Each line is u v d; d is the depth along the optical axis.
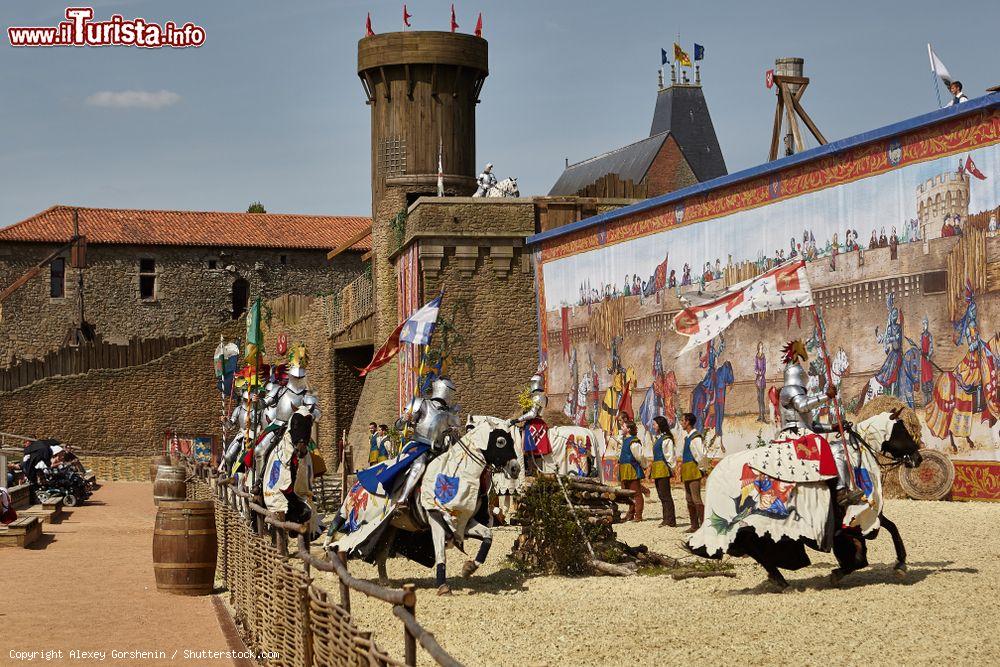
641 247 32.50
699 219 30.06
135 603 14.70
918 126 22.92
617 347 33.53
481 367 38.16
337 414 52.34
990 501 21.05
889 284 23.73
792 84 31.91
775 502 12.16
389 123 45.03
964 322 21.91
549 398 37.41
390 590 7.16
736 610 11.52
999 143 21.34
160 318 68.19
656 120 76.75
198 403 60.44
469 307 38.41
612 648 10.12
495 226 38.62
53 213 69.44
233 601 14.66
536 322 38.38
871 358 24.14
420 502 13.54
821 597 11.96
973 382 21.61
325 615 8.68
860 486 12.31
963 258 21.97
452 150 45.00
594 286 34.81
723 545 12.25
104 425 59.12
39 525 23.94
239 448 21.73
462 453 13.65
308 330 55.44
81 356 59.62
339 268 71.38
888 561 14.40
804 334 26.11
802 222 26.34
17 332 66.00
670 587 13.48
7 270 66.06
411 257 39.66
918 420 22.81
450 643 10.77
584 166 59.59
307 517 17.05
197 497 29.02
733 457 12.59
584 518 15.30
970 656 9.11
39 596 15.14
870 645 9.62
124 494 41.09
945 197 22.44
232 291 69.50
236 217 72.69
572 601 12.74
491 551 17.62
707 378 29.38
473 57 45.12
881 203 24.05
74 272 67.00
